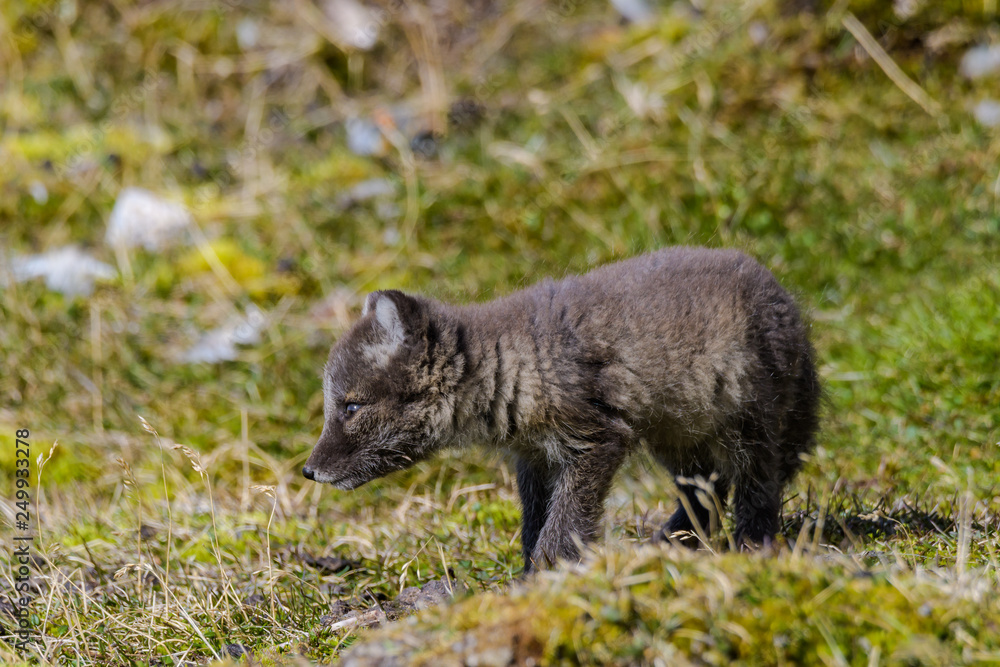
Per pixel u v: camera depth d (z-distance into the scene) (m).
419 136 15.76
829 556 6.91
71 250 14.68
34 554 9.11
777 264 12.67
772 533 8.27
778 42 15.35
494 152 15.16
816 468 9.95
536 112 15.72
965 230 12.70
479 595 6.65
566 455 8.02
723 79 15.11
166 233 14.85
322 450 8.41
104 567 8.85
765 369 8.22
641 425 8.13
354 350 8.33
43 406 12.34
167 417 12.22
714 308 8.09
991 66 14.41
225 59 17.25
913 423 10.43
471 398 8.12
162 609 7.72
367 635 6.44
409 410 8.23
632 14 16.80
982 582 5.81
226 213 15.18
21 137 16.25
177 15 17.67
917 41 14.89
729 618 5.30
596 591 5.45
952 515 8.24
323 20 17.38
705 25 15.97
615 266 8.66
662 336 7.96
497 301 8.66
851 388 11.14
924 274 12.41
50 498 10.92
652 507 9.64
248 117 16.64
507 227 14.10
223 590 7.71
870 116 14.30
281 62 17.11
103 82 17.12
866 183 13.45
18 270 14.22
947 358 10.84
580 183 14.31
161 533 9.50
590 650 5.22
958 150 13.52
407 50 16.98
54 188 15.36
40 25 17.67
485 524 9.46
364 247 14.52
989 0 14.70
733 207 13.58
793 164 13.80
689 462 8.66
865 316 12.10
